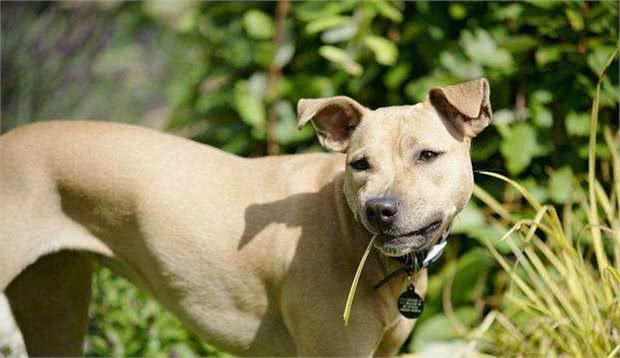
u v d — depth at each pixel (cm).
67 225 447
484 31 558
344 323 404
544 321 452
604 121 543
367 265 402
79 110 884
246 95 602
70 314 495
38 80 841
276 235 421
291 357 443
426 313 551
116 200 439
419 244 376
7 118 823
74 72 880
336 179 416
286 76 626
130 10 887
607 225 535
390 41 586
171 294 445
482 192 484
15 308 491
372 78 597
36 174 443
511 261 541
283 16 610
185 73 760
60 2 852
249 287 430
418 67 584
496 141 556
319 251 409
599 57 527
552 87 546
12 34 829
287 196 428
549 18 543
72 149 445
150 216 435
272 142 604
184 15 873
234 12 647
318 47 610
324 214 414
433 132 383
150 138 451
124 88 917
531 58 559
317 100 395
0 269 434
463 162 389
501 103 559
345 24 579
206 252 431
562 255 470
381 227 369
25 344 498
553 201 542
